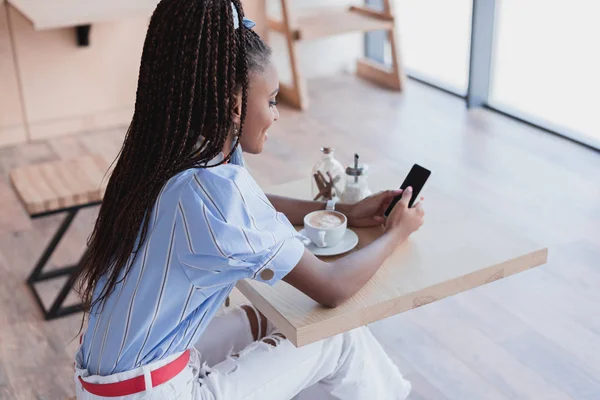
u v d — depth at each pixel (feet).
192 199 4.34
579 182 11.73
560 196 11.27
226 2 4.31
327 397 5.87
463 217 6.16
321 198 6.38
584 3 16.89
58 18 11.71
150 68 4.35
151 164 4.47
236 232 4.38
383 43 17.66
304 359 5.32
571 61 15.64
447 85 16.08
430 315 8.63
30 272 9.79
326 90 16.47
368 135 13.94
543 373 7.63
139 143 4.49
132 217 4.44
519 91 15.06
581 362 7.77
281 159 12.98
